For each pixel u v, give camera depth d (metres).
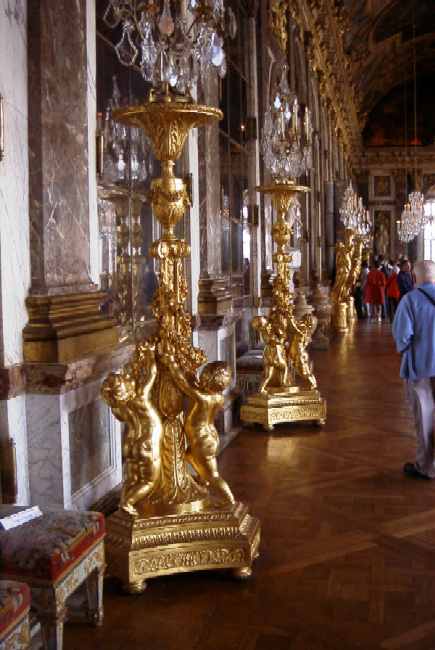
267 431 7.79
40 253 4.10
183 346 4.32
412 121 37.62
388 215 37.78
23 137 4.02
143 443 4.18
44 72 4.07
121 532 4.03
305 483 5.93
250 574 4.12
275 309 8.02
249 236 10.24
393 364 12.73
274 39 11.51
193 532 4.07
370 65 31.62
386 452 6.90
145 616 3.70
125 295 5.47
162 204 4.16
